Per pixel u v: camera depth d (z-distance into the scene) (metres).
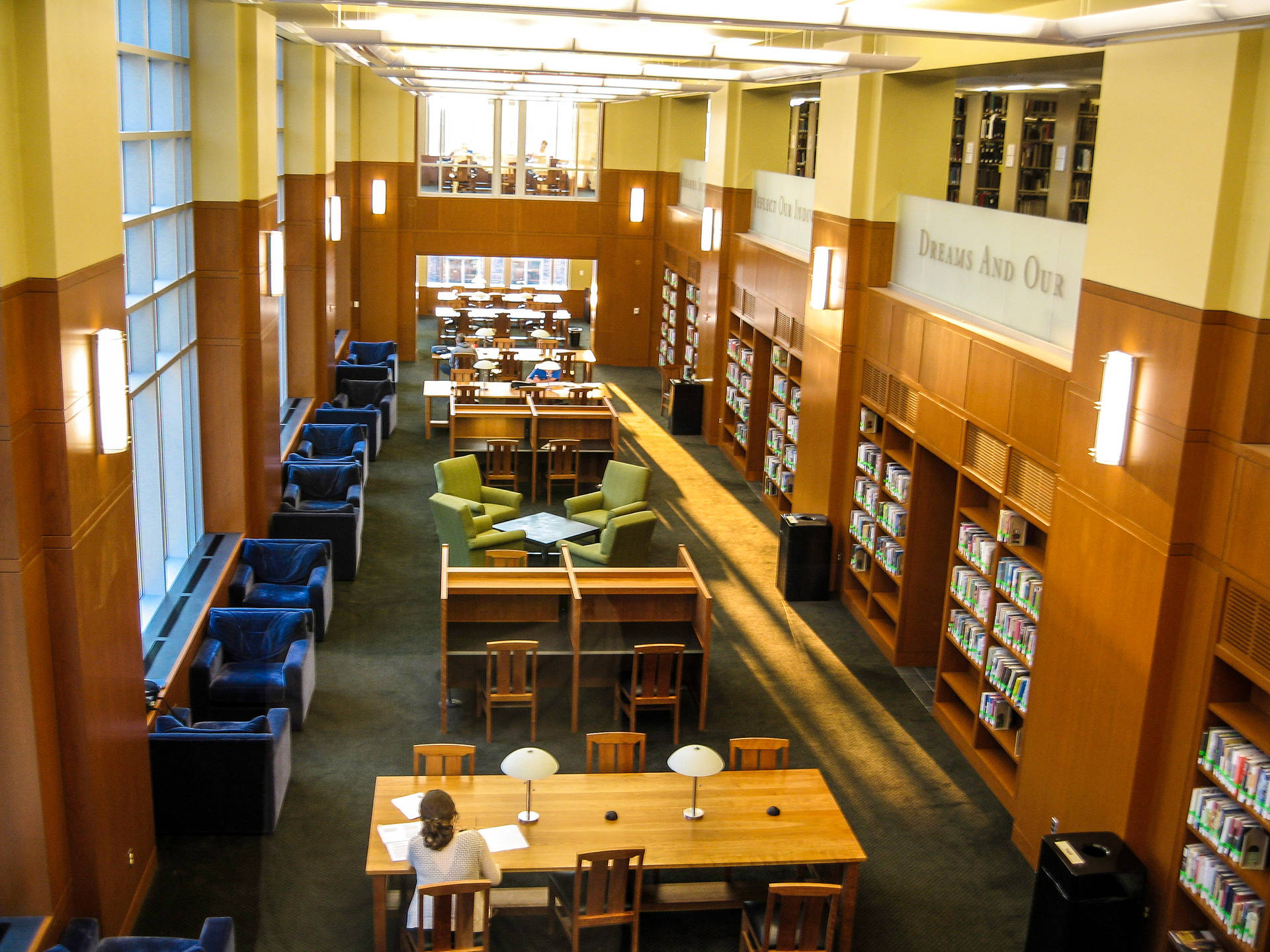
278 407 13.34
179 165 10.96
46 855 6.18
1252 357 6.09
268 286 12.20
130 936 7.14
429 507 16.25
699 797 7.66
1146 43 6.86
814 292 12.88
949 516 11.31
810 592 13.28
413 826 7.18
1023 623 8.99
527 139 25.98
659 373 26.66
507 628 10.44
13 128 5.51
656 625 10.58
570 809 7.45
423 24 9.44
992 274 9.85
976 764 9.70
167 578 10.98
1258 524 6.02
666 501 16.86
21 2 5.46
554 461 16.72
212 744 8.10
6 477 5.64
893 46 11.20
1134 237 7.01
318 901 7.59
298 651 9.91
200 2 10.91
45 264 5.74
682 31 12.46
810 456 13.88
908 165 11.99
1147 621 6.84
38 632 6.00
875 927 7.59
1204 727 6.53
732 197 18.70
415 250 25.86
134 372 9.92
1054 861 6.93
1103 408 7.06
